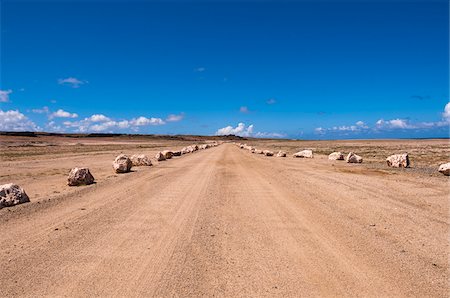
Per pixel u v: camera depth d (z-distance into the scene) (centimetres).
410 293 570
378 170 2383
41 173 2408
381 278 627
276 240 853
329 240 845
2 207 1217
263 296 565
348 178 1933
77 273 661
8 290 593
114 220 1055
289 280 624
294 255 748
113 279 634
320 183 1758
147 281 624
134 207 1241
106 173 2388
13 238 880
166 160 3772
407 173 2170
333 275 643
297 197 1399
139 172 2433
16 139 13225
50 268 685
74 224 1009
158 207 1241
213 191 1588
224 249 793
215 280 627
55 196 1433
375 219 1028
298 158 3934
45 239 870
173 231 938
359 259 718
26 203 1282
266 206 1241
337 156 3572
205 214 1130
